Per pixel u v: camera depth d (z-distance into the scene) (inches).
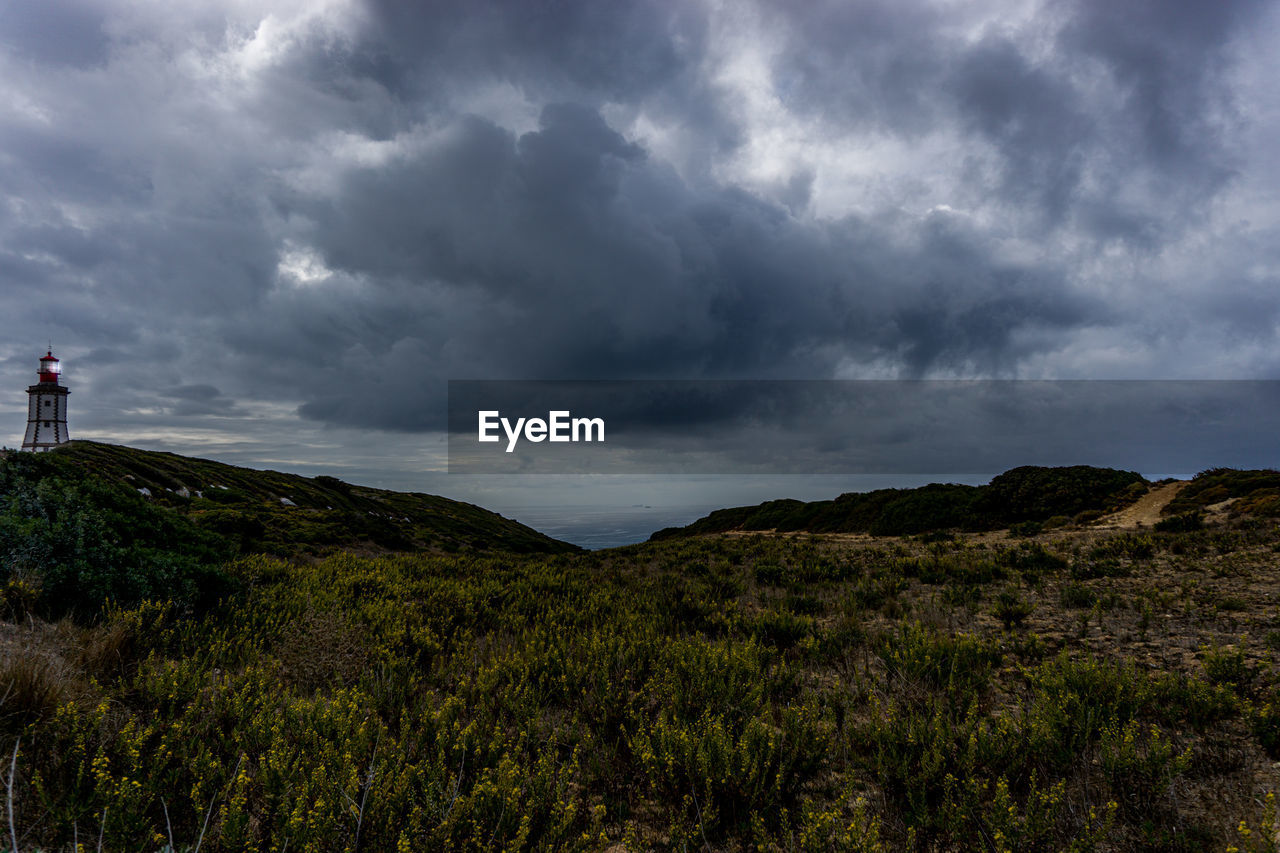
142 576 252.5
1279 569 356.2
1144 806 117.7
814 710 159.6
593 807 125.6
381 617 296.4
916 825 117.0
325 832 100.2
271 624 266.2
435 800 113.3
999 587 392.5
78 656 167.8
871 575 474.3
